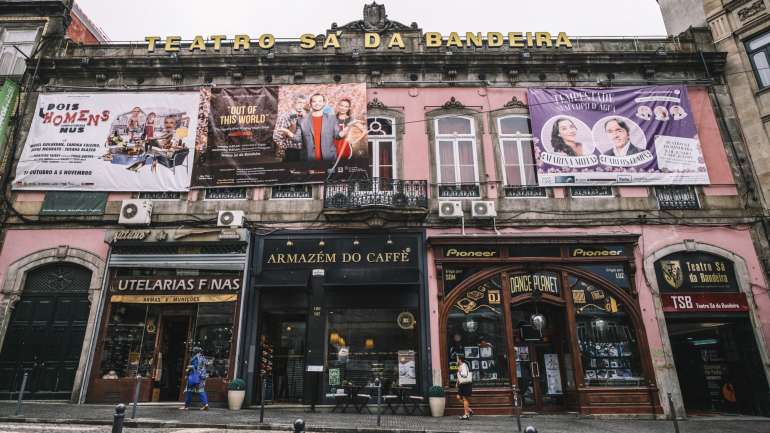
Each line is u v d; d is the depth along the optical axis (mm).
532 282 11344
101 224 11758
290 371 11266
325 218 11734
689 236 11656
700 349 12258
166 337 11609
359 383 10797
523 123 12859
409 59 13023
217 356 10859
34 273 11531
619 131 12516
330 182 11930
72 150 12344
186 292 11211
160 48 13492
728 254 11469
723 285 11344
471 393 9992
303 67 13000
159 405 10445
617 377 10688
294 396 11109
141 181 12141
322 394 10609
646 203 11945
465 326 11031
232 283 11242
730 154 12391
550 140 12414
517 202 11953
